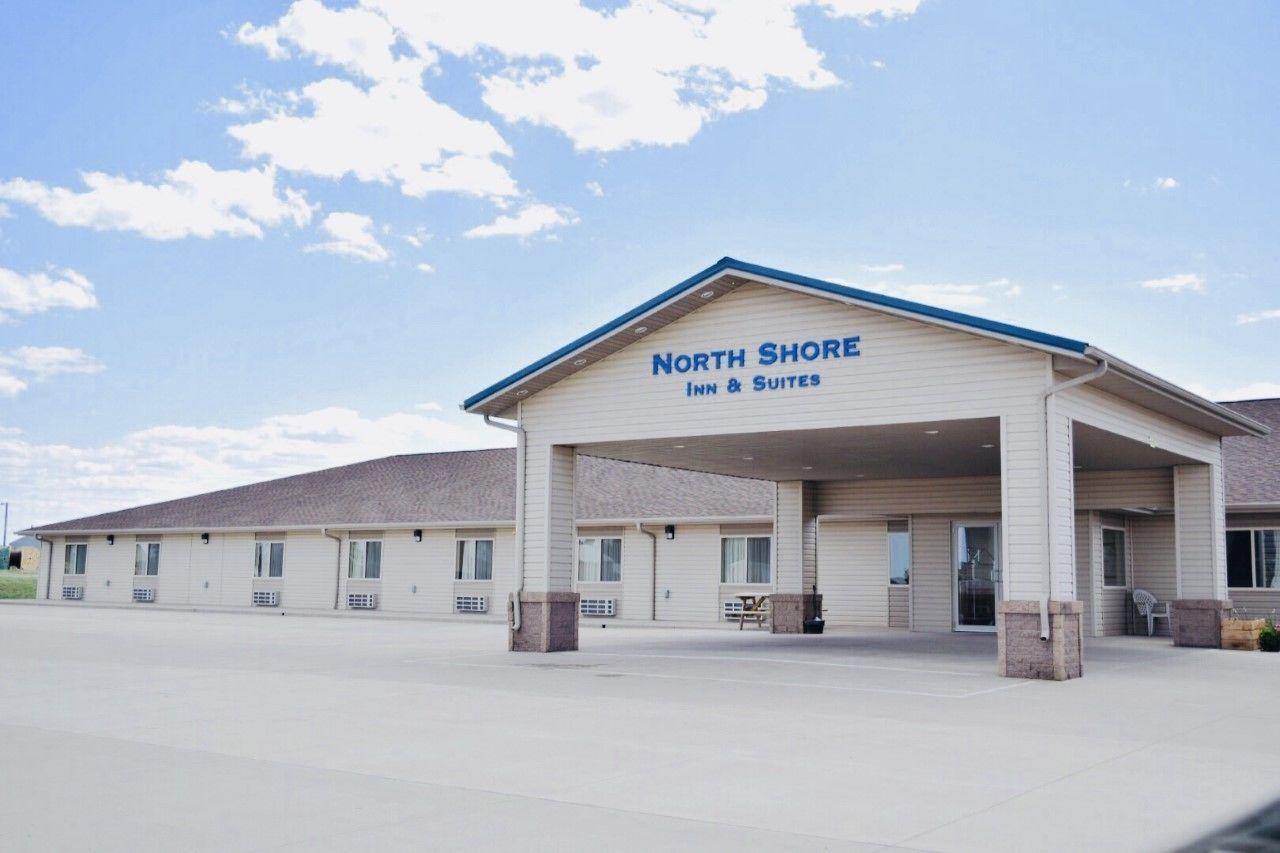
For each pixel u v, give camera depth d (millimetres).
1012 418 16891
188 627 28766
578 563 37094
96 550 47844
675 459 24625
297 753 9695
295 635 25859
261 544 43469
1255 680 16406
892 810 7613
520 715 12039
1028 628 16359
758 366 19344
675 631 29719
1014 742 10445
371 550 40844
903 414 17812
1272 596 26641
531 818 7355
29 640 23156
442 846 6656
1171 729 11406
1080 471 26391
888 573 31516
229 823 7195
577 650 21438
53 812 7488
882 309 17734
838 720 11773
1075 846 6734
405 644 22953
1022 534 16625
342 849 6590
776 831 7035
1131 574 28578
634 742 10312
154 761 9305
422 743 10219
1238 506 26219
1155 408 20859
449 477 43281
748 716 12031
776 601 28438
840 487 29422
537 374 21062
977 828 7137
